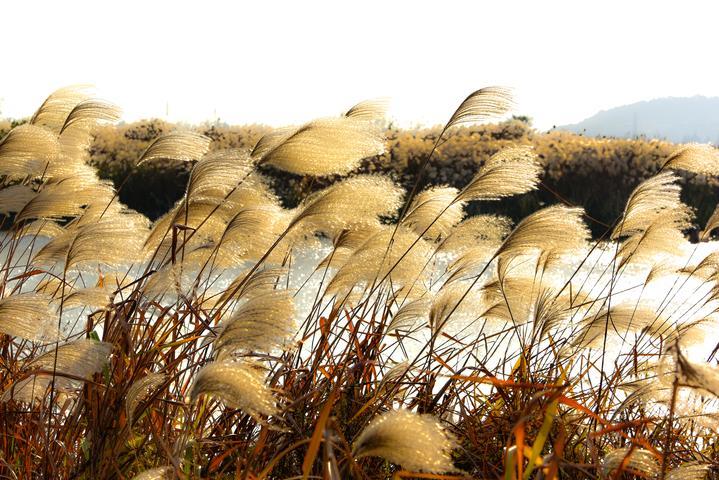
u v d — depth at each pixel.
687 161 3.73
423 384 3.09
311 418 2.86
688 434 3.35
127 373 2.72
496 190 3.16
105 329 2.96
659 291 6.78
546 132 23.97
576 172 17.36
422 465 1.69
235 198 3.24
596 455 2.62
